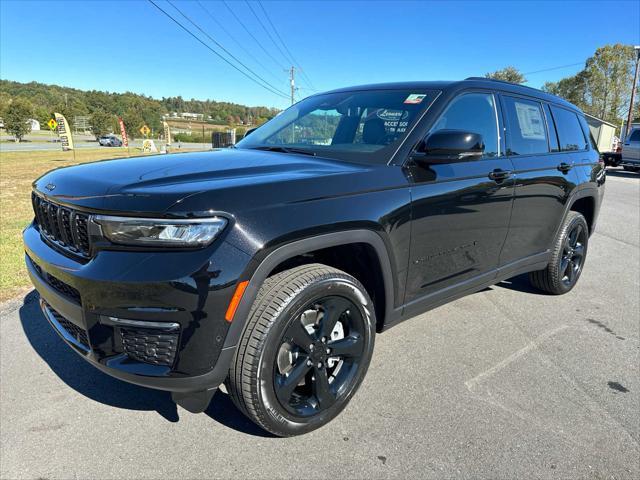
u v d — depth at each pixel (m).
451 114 2.86
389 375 2.85
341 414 2.45
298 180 2.09
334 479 2.00
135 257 1.78
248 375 1.96
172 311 1.77
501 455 2.16
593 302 4.18
